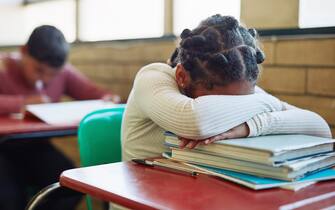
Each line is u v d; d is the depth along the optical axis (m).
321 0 1.65
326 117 1.62
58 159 2.09
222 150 0.87
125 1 2.56
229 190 0.79
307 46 1.66
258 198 0.75
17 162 2.00
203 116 0.90
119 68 2.52
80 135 1.28
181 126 0.92
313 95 1.65
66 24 3.00
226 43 0.96
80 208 2.40
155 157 1.05
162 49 2.23
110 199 0.77
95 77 2.71
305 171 0.85
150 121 1.13
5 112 2.04
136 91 1.09
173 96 0.99
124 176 0.88
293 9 1.73
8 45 3.55
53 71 2.18
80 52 2.84
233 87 0.98
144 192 0.78
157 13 2.35
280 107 1.07
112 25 2.67
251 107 0.96
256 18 1.84
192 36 0.99
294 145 0.84
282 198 0.75
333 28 1.60
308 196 0.77
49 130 1.71
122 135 1.20
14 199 1.87
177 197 0.75
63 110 1.92
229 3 1.97
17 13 3.47
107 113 1.34
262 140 0.89
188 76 1.00
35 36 2.12
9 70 2.24
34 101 2.10
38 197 0.95
